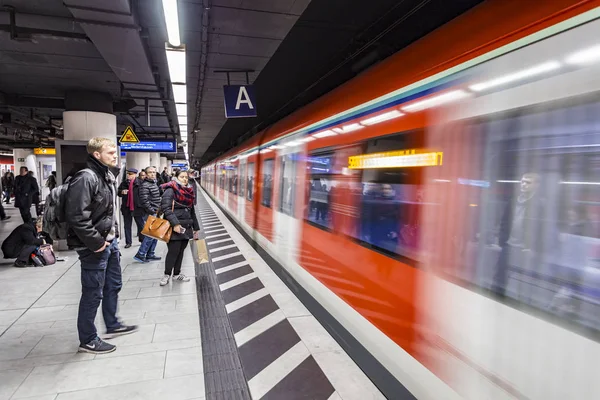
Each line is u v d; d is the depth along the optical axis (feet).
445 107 6.57
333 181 11.07
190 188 15.56
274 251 18.40
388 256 8.03
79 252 9.02
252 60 18.76
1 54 17.95
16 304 12.53
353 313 9.54
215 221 39.06
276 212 18.12
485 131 5.71
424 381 6.81
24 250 17.30
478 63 5.97
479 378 5.57
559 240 4.56
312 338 10.77
